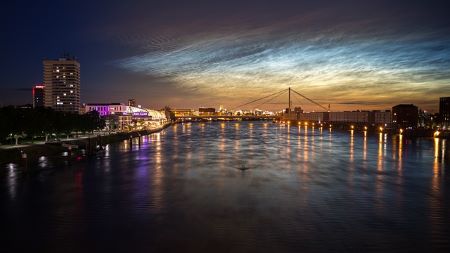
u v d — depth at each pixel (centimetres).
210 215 3800
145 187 5216
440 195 4756
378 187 5244
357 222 3588
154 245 3030
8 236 3288
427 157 9119
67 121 12125
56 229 3444
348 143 13675
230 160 8262
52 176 6172
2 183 5566
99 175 6262
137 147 11906
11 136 10644
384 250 2938
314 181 5662
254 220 3634
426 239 3162
